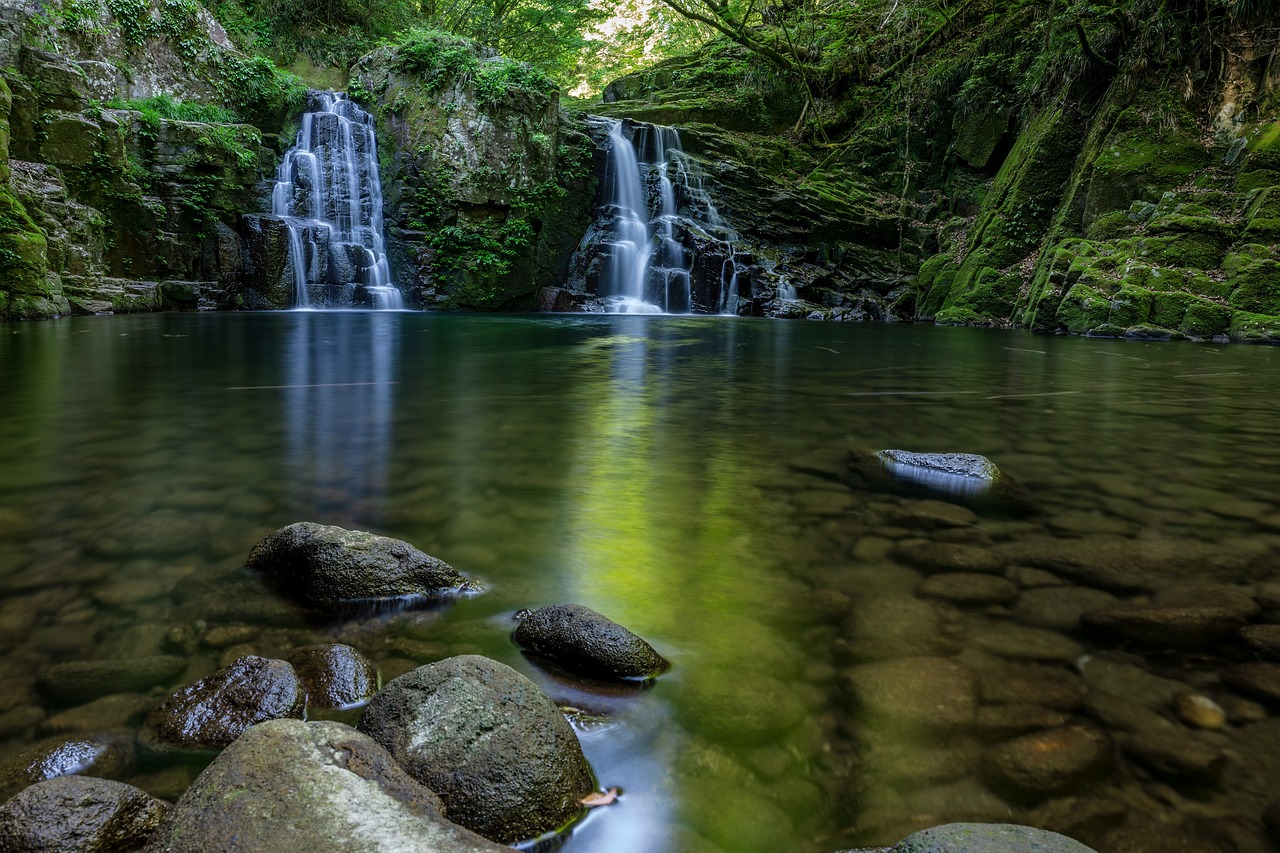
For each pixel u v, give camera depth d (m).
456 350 8.44
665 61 25.77
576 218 18.98
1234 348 10.18
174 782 1.20
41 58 12.11
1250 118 13.68
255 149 15.21
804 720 1.40
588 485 2.97
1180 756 1.29
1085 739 1.34
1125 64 15.49
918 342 10.82
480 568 2.09
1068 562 2.19
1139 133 14.70
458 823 1.10
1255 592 1.97
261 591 1.90
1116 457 3.59
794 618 1.82
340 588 1.83
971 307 16.28
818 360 8.12
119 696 1.43
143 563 2.08
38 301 10.71
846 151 22.19
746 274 17.98
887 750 1.32
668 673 1.56
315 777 1.04
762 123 23.31
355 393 5.23
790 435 4.03
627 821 1.16
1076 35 16.20
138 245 13.34
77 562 2.08
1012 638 1.72
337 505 2.64
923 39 21.73
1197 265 12.75
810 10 24.48
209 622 1.74
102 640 1.64
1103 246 13.94
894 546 2.32
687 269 18.42
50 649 1.60
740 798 1.20
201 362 6.71
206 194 14.22
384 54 17.59
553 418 4.43
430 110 16.72
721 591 1.97
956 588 2.00
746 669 1.58
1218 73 14.16
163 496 2.71
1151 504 2.79
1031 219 16.52
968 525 2.53
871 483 3.05
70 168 12.28
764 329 13.16
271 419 4.22
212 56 15.98
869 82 23.05
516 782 1.15
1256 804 1.18
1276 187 12.52
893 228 20.58
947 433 4.13
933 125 21.28
